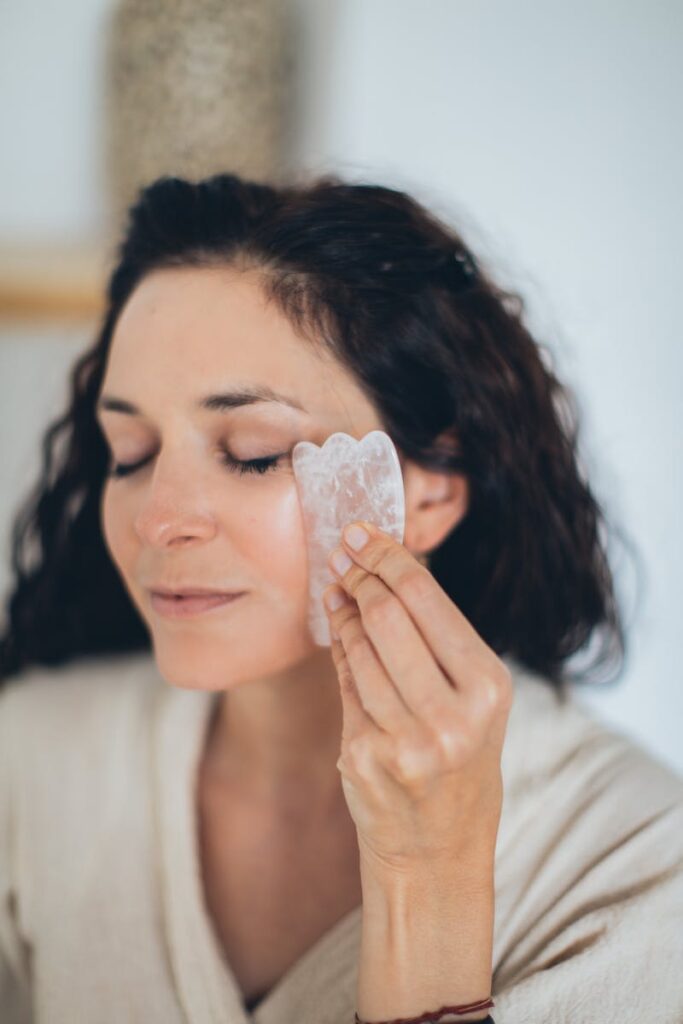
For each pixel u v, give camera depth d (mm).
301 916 577
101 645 725
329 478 518
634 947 503
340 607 477
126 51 782
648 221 829
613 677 712
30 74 858
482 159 832
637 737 885
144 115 782
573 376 828
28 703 670
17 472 905
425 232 591
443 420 588
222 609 527
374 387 551
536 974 497
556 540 659
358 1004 472
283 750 593
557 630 666
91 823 612
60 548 712
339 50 812
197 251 532
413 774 428
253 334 522
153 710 641
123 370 534
